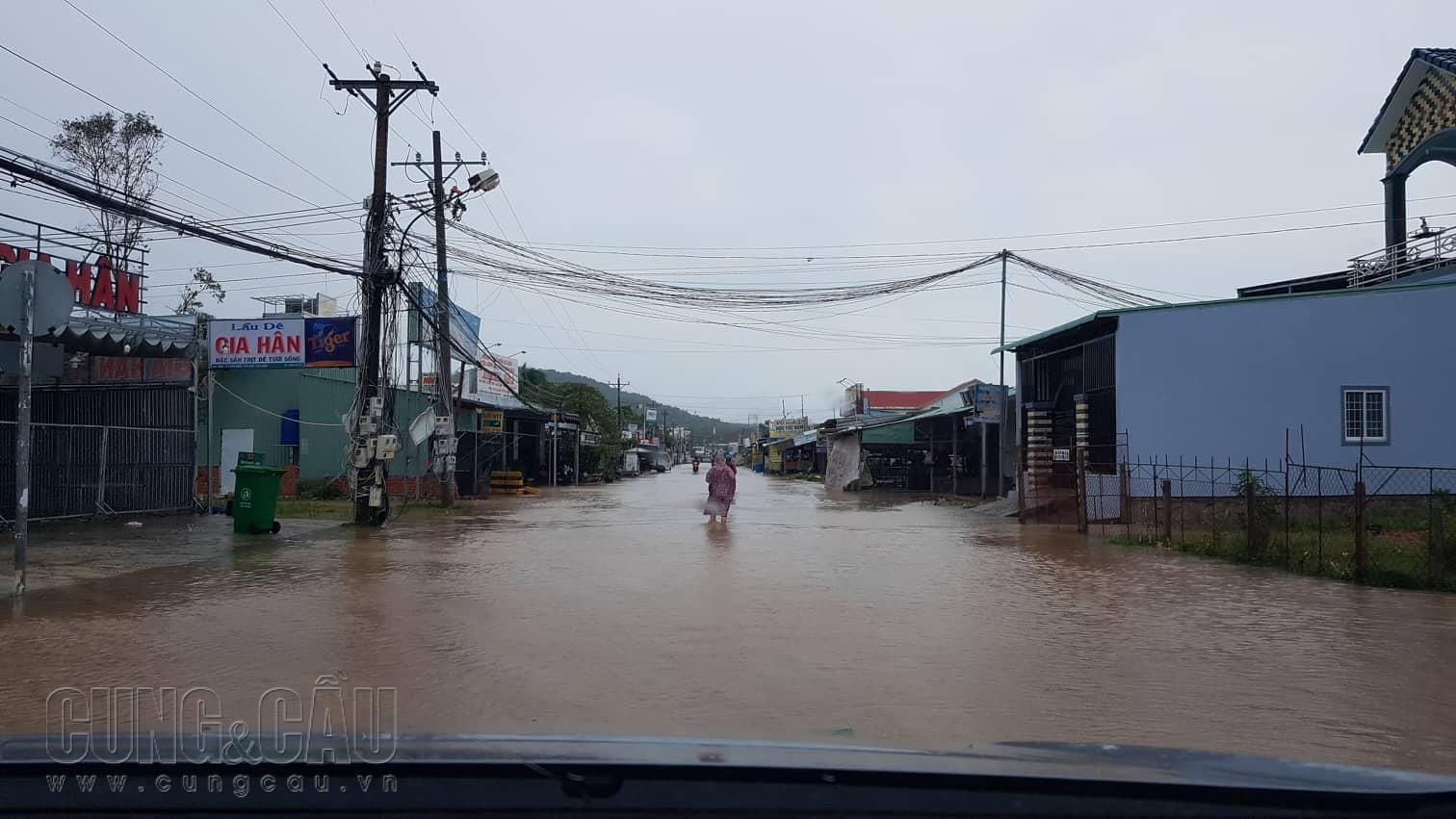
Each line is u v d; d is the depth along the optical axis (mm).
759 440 108938
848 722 5453
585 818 2191
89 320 18219
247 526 16594
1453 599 10195
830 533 17781
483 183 21984
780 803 2168
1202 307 20359
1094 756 2465
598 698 5922
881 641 7746
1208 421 20219
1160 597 10227
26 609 8984
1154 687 6328
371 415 18766
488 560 13039
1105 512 20250
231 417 28172
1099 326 21859
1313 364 20047
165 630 7961
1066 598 10125
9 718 5340
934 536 17359
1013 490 25812
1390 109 23141
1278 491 19812
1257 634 8156
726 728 5273
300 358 20328
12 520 18109
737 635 7906
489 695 5973
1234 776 2256
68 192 12586
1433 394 19828
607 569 12133
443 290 24281
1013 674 6672
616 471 59969
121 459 19828
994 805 2186
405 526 18844
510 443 40312
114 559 12938
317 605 9234
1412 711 5797
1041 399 26922
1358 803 2168
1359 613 9250
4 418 18922
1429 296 19906
